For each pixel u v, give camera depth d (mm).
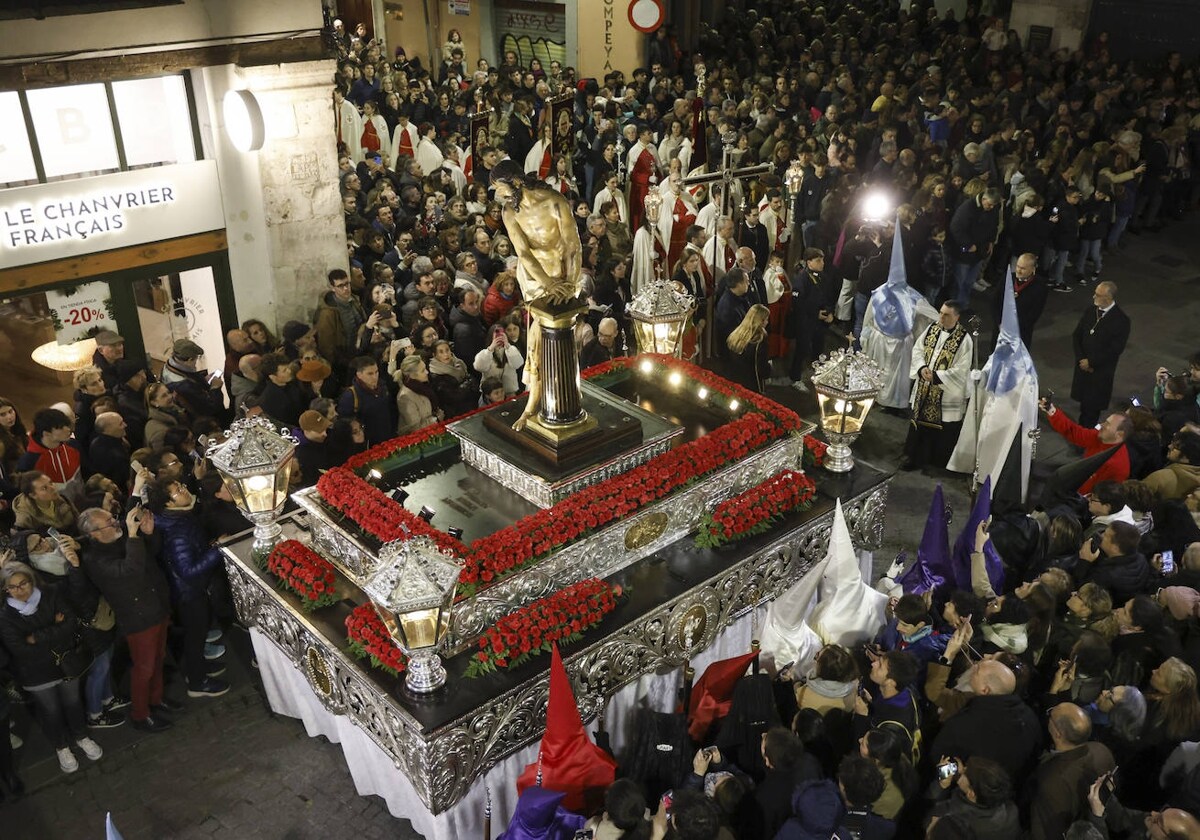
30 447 7805
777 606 6551
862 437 10664
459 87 19281
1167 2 21062
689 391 8094
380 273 10266
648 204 11328
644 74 19656
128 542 6477
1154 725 5523
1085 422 10602
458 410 9078
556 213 6168
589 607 6164
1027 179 13961
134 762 6781
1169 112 17156
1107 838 4859
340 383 9703
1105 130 16766
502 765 5910
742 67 21000
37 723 7105
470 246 11688
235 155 9445
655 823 4914
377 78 18469
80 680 6836
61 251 8727
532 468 6617
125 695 7277
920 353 9781
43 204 8492
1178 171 16578
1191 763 5203
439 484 6961
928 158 15422
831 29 22859
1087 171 14242
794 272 13125
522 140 16250
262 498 6633
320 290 10367
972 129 16141
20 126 8375
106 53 8359
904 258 11695
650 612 6281
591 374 8180
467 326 9688
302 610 6332
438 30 24531
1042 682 6184
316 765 6785
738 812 5125
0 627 6164
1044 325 13375
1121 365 12320
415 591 5223
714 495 7121
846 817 4699
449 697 5605
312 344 8930
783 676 6180
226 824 6316
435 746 5410
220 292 9867
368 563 6297
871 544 7938
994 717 5273
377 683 5707
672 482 6762
